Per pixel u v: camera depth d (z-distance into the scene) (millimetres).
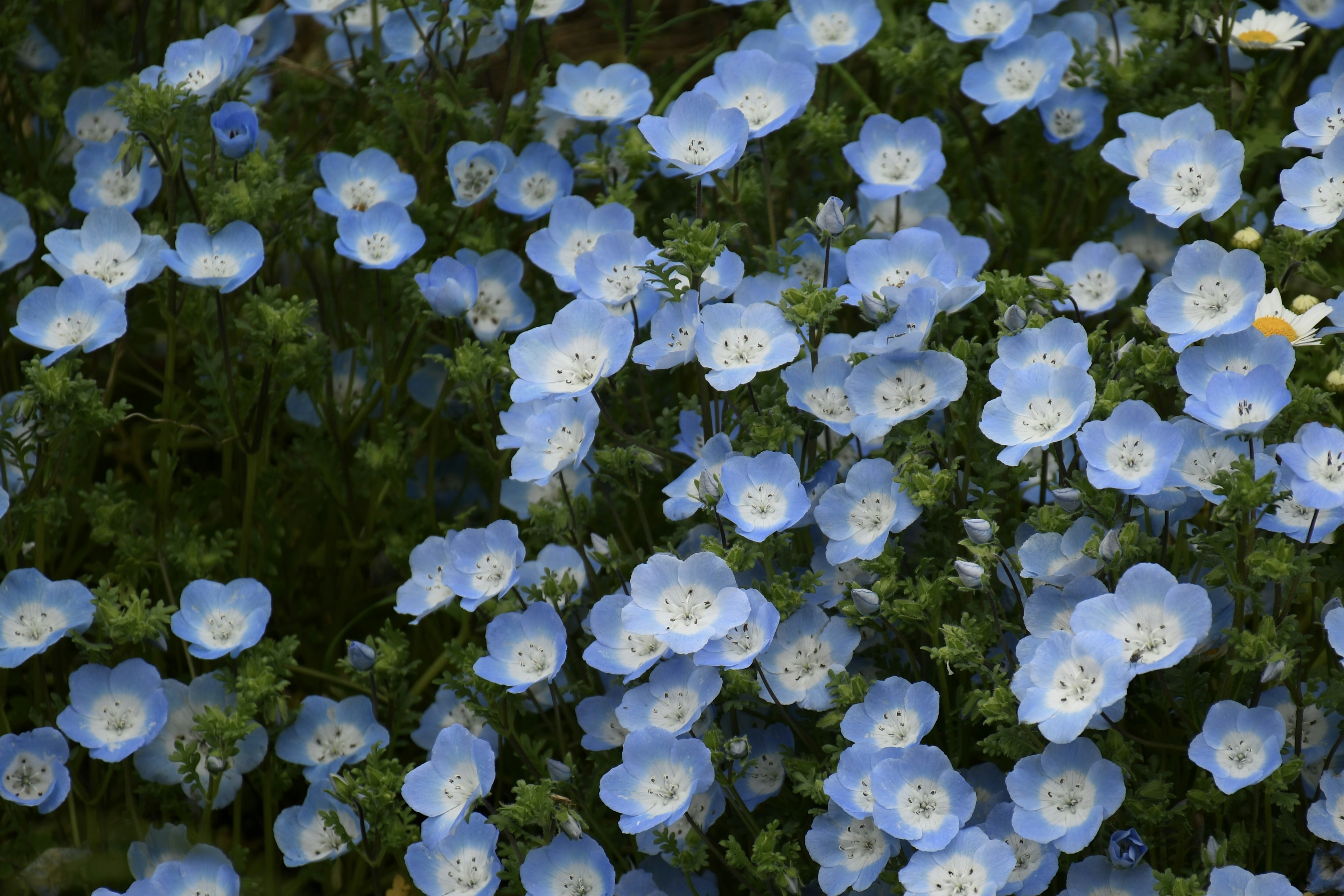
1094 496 940
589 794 988
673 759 941
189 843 1003
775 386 985
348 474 1057
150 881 978
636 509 1047
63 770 984
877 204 1076
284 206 1052
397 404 1066
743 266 1016
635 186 1068
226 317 1045
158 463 1042
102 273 1031
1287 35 1064
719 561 948
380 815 970
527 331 994
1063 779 928
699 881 976
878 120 1069
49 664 1030
